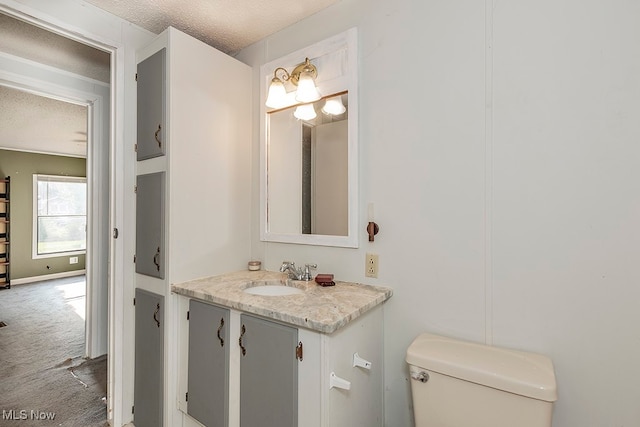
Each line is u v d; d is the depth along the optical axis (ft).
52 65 7.75
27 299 14.52
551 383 3.16
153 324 5.48
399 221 4.78
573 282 3.61
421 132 4.59
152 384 5.47
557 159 3.69
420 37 4.60
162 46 5.38
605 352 3.45
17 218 17.92
